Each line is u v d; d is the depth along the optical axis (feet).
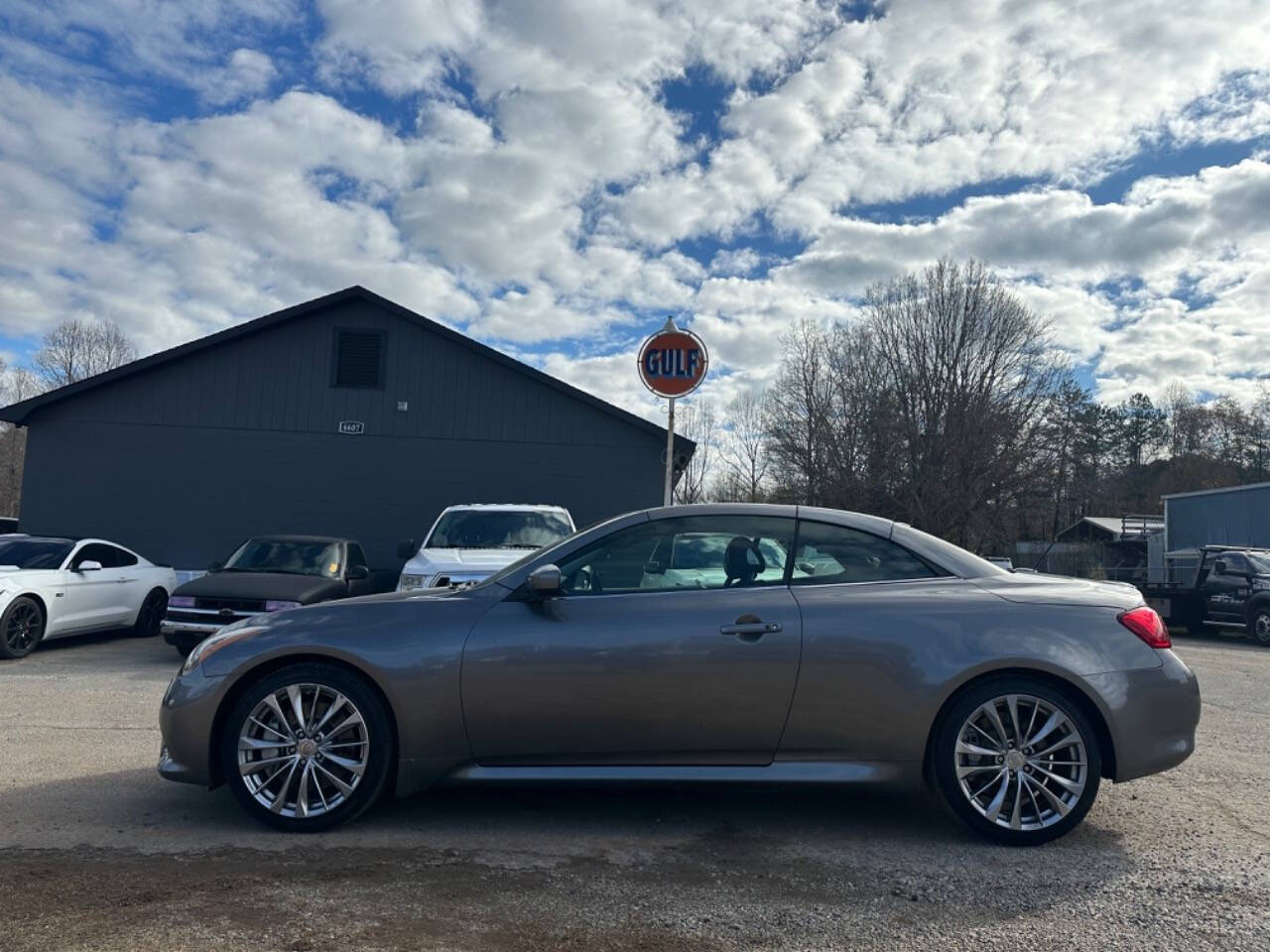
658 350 33.55
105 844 13.37
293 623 14.56
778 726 13.96
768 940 10.46
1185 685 14.08
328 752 14.14
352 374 57.00
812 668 13.91
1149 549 112.47
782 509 15.39
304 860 12.79
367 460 56.70
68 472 55.47
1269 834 14.42
